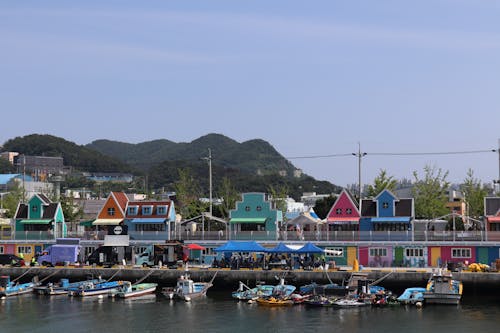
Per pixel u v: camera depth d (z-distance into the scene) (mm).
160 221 119938
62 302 91312
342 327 74500
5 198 179750
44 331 74375
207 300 92125
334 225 116812
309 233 110188
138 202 123375
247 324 76375
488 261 102750
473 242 103188
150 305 88500
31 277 106500
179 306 87688
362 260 107000
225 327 75062
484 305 86625
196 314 82312
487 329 73000
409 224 113438
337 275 95688
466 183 154250
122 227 117938
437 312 82188
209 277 99875
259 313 82562
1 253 120250
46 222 125500
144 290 96938
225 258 108875
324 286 90812
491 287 92062
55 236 121125
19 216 128375
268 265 100812
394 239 106625
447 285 86688
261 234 112500
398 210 114000
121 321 78688
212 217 128625
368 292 88938
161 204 122438
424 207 145000
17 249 120750
